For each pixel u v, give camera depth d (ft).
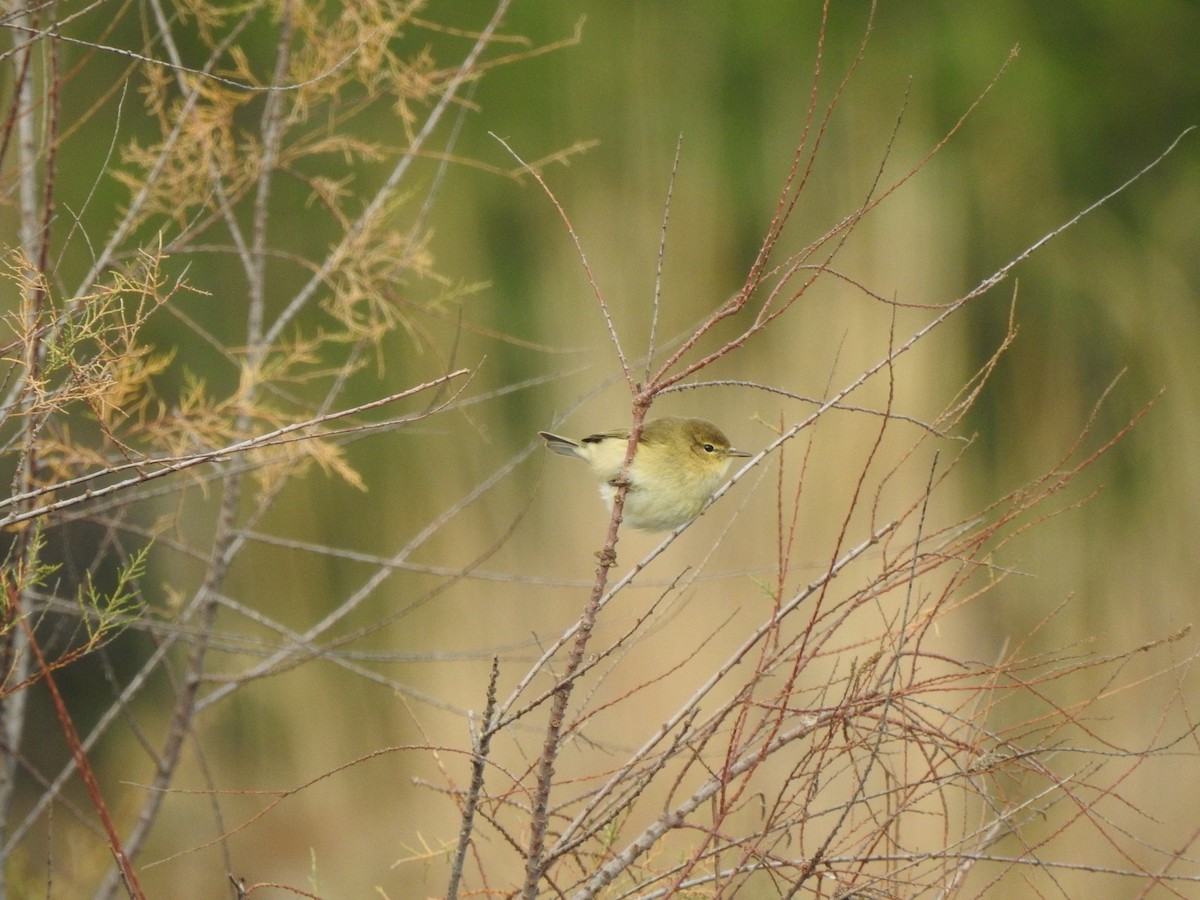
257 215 28.76
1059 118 73.77
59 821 47.96
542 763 17.39
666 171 54.03
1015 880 32.83
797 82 66.23
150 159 27.04
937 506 43.60
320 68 28.60
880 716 18.15
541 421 53.78
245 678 27.09
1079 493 56.24
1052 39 77.20
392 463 47.29
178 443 26.25
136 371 22.99
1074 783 17.70
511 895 18.17
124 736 51.29
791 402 45.19
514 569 44.80
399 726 44.19
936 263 52.42
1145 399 63.87
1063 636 50.42
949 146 69.05
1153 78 77.66
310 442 25.67
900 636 17.07
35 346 18.67
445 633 44.27
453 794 17.71
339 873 42.27
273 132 28.53
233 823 43.80
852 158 54.08
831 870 16.90
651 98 63.93
